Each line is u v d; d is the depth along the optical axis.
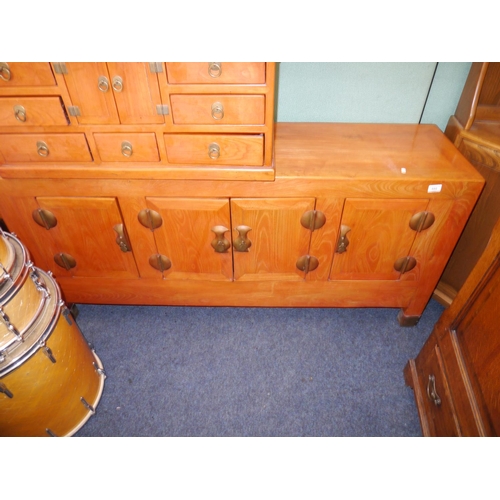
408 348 1.71
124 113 1.15
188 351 1.69
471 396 1.08
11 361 1.07
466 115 1.52
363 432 1.41
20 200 1.38
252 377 1.59
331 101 1.64
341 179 1.27
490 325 1.04
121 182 1.32
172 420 1.45
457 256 1.72
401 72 1.54
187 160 1.26
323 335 1.76
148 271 1.60
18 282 1.08
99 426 1.43
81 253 1.55
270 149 1.23
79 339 1.37
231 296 1.69
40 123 1.17
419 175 1.29
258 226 1.42
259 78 1.08
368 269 1.56
